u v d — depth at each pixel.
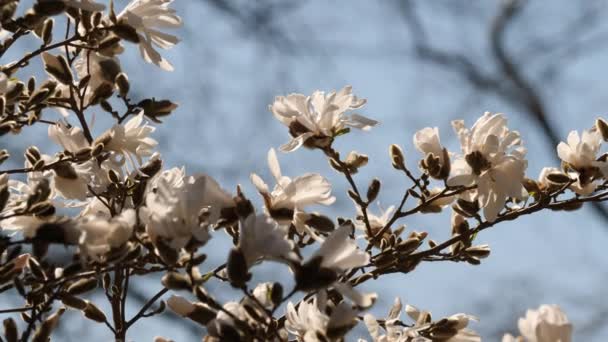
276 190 2.53
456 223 2.65
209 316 2.45
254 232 2.40
